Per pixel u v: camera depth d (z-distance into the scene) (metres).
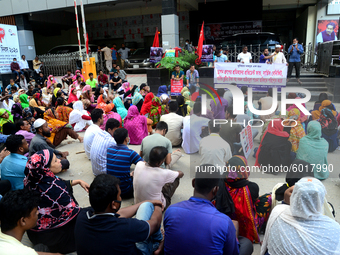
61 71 16.16
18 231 1.98
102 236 1.95
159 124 4.14
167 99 7.03
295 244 1.82
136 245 2.24
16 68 14.52
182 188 4.12
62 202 2.71
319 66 10.96
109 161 3.70
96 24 21.23
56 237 2.72
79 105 7.27
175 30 12.85
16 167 3.33
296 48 9.34
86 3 14.20
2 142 5.06
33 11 15.33
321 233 1.79
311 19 15.37
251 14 16.97
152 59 12.25
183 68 11.70
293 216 1.90
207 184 2.02
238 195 2.70
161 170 3.16
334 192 3.73
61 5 14.77
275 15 19.05
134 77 14.28
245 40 12.63
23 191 2.06
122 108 7.44
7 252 1.71
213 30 17.89
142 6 19.38
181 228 1.90
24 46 16.20
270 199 2.94
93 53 15.56
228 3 17.22
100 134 4.22
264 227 3.00
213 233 1.83
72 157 5.59
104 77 11.98
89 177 4.59
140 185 3.16
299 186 1.82
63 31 22.52
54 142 6.04
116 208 2.11
